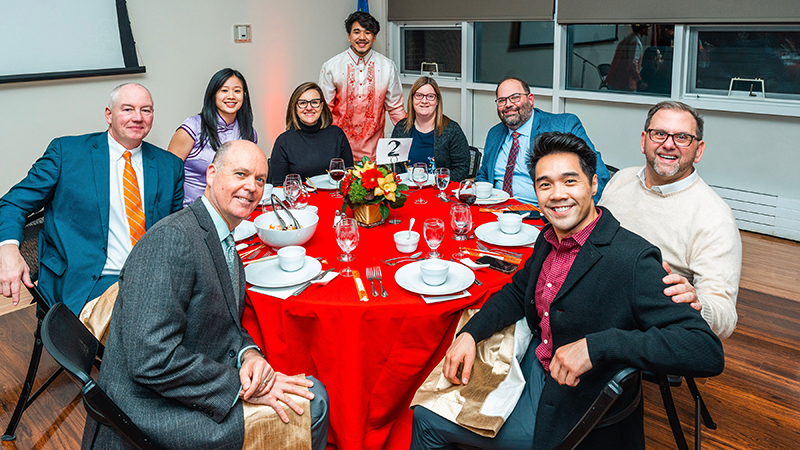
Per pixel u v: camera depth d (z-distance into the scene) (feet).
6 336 9.10
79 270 6.91
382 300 5.28
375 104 14.23
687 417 7.11
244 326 5.78
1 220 6.56
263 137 16.80
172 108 14.53
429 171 10.11
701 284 5.62
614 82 14.52
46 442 6.73
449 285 5.49
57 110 12.49
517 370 5.09
